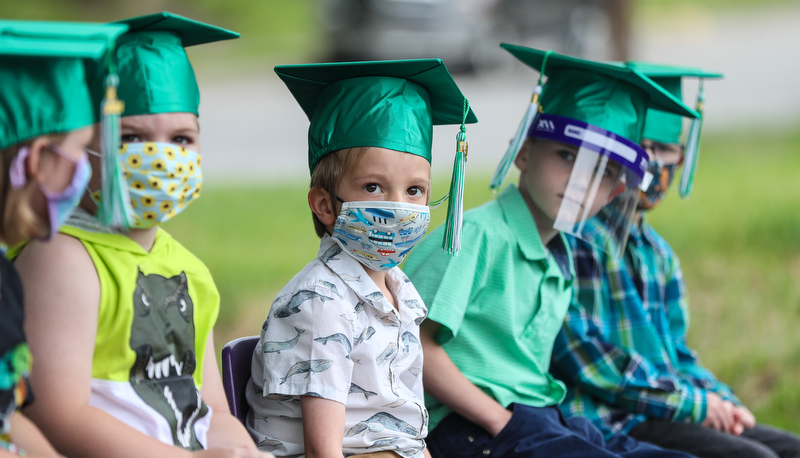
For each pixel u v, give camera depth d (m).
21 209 2.17
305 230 10.47
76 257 2.53
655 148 4.79
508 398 3.88
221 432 2.91
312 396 2.99
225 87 22.91
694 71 4.63
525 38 19.75
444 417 3.91
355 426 3.16
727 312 7.98
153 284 2.73
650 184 4.76
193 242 9.75
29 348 2.43
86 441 2.43
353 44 19.83
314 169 3.33
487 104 18.06
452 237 3.28
